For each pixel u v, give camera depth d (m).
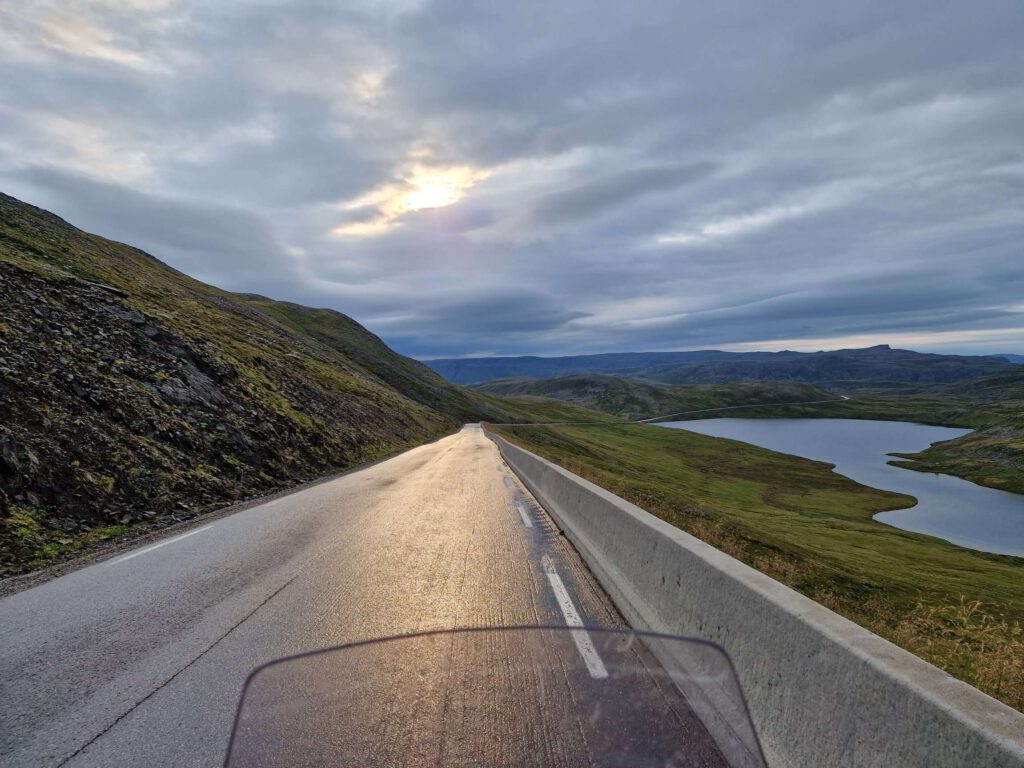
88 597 6.69
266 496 15.88
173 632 5.45
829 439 182.25
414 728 2.08
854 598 11.71
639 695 2.21
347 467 26.31
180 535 10.38
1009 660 4.78
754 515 47.69
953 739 1.87
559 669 2.40
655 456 112.50
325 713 2.13
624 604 5.70
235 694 4.14
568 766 1.88
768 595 3.27
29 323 17.27
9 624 5.82
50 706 4.02
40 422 12.45
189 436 16.88
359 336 157.38
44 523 10.05
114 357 18.70
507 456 28.67
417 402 113.06
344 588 6.77
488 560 8.10
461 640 2.66
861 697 2.35
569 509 10.31
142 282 49.06
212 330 40.53
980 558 38.50
